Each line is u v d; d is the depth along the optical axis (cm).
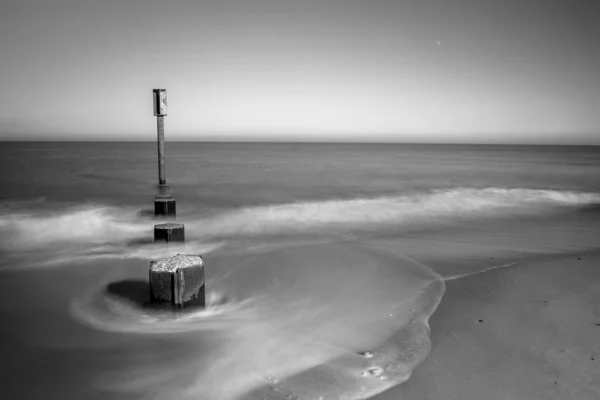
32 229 1186
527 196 1894
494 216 1493
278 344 474
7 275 779
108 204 1606
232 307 595
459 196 1872
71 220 1298
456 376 395
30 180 2497
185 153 8081
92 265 845
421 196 1847
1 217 1322
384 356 440
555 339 476
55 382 412
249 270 793
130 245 1014
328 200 1716
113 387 400
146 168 3522
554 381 384
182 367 430
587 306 583
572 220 1416
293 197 1816
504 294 639
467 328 512
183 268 529
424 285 690
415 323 530
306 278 739
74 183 2350
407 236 1135
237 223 1314
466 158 6644
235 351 459
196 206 1583
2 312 598
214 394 381
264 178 2708
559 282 698
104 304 628
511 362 422
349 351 455
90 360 453
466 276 739
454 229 1248
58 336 514
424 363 422
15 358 461
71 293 682
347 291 664
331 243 1038
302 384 387
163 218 1195
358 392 370
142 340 490
